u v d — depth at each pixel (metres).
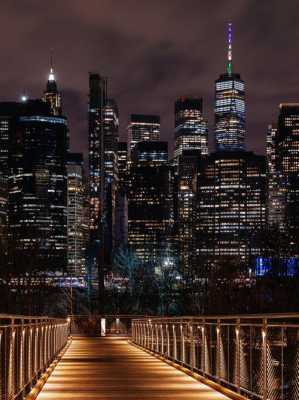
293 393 10.89
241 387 14.73
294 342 10.91
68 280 115.38
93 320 59.09
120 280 120.31
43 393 16.41
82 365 25.69
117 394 16.22
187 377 20.55
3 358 12.10
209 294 102.25
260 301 87.94
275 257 97.19
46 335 22.05
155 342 32.09
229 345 16.05
